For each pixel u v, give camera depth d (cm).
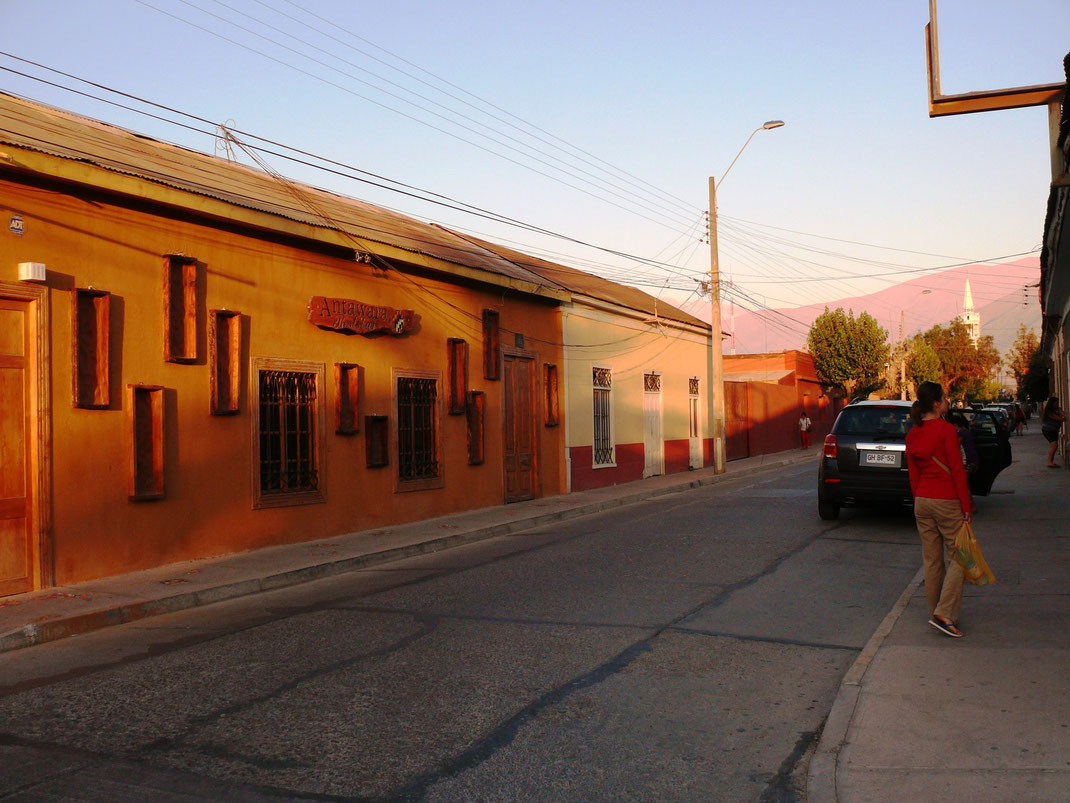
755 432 3466
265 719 525
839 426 1327
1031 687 527
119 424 1001
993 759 425
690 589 885
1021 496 1557
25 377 909
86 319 970
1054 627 663
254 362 1177
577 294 2045
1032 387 6481
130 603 843
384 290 1421
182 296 1082
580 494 1986
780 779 437
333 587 984
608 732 499
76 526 951
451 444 1591
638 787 427
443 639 708
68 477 943
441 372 1563
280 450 1230
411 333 1485
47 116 1066
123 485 1004
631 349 2397
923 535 694
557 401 1969
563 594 877
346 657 662
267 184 1359
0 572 880
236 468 1152
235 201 1113
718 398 2570
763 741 486
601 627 737
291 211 1237
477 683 589
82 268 962
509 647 679
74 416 952
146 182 998
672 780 435
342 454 1332
